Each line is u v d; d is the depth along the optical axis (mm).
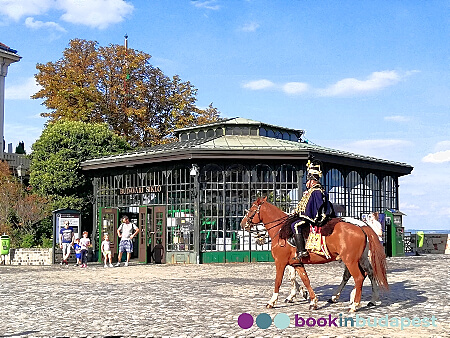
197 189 25469
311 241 11578
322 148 29484
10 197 31469
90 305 12891
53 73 45844
